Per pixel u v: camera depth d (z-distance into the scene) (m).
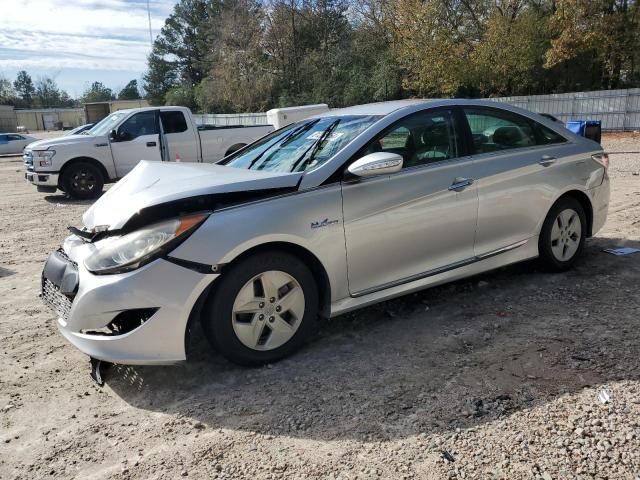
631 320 3.83
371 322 4.11
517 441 2.60
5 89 104.19
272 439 2.75
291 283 3.46
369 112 4.22
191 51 65.06
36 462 2.66
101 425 2.95
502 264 4.46
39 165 11.09
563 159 4.76
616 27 24.33
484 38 27.81
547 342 3.59
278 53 45.03
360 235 3.62
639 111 23.80
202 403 3.11
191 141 11.95
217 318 3.23
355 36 38.78
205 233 3.13
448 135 4.19
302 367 3.45
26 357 3.79
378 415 2.89
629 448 2.50
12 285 5.49
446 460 2.51
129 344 3.08
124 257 3.09
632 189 9.05
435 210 3.95
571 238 4.92
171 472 2.54
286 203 3.37
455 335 3.79
